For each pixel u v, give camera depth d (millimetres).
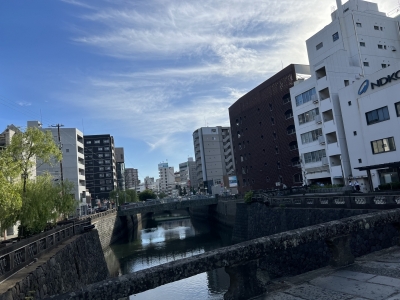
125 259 30781
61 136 63094
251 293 3479
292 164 48719
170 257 29781
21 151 17000
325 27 42062
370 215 4770
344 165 33281
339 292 3412
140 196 108188
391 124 26781
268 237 3779
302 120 40594
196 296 16609
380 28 39969
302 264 17078
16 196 11836
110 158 95188
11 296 7734
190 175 142750
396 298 3127
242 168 63000
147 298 17391
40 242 12836
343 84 35219
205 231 47094
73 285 14703
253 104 57938
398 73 26016
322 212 18047
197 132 102625
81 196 64688
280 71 50438
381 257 4684
